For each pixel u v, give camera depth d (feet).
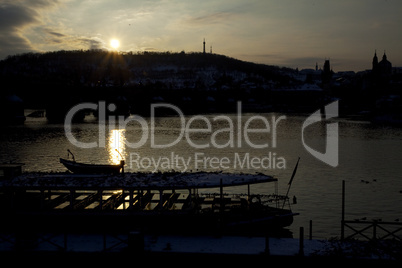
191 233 115.24
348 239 110.93
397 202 183.21
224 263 96.84
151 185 117.19
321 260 95.81
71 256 97.25
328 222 153.17
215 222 114.62
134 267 95.96
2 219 115.34
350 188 211.61
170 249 101.55
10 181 119.24
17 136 482.69
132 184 117.91
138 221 115.96
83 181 119.96
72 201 116.78
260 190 203.62
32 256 97.35
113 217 115.75
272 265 96.48
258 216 125.29
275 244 106.11
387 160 310.04
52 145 395.96
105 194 139.85
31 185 115.85
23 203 123.65
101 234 113.50
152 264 97.35
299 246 103.96
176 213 115.85
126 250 99.30
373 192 202.49
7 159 305.73
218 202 138.82
